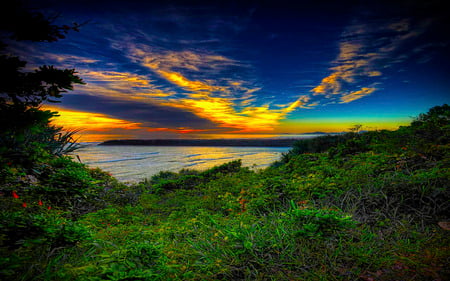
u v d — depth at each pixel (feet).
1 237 6.92
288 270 8.41
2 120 5.19
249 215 13.98
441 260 8.00
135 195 26.50
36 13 5.72
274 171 28.25
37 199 14.12
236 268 8.50
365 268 8.12
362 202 13.08
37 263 7.27
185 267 8.84
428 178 13.38
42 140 21.65
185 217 17.24
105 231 12.92
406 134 28.40
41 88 6.03
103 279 6.97
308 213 11.19
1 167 5.57
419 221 10.75
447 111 30.25
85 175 19.43
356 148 27.86
